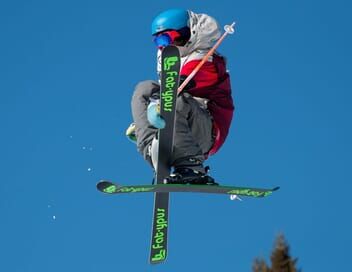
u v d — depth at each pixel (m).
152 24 20.06
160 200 20.19
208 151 19.98
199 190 19.20
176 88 18.92
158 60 19.95
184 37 19.84
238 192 19.41
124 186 18.72
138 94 19.58
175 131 19.17
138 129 19.41
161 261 20.36
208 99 19.83
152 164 19.48
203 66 19.67
